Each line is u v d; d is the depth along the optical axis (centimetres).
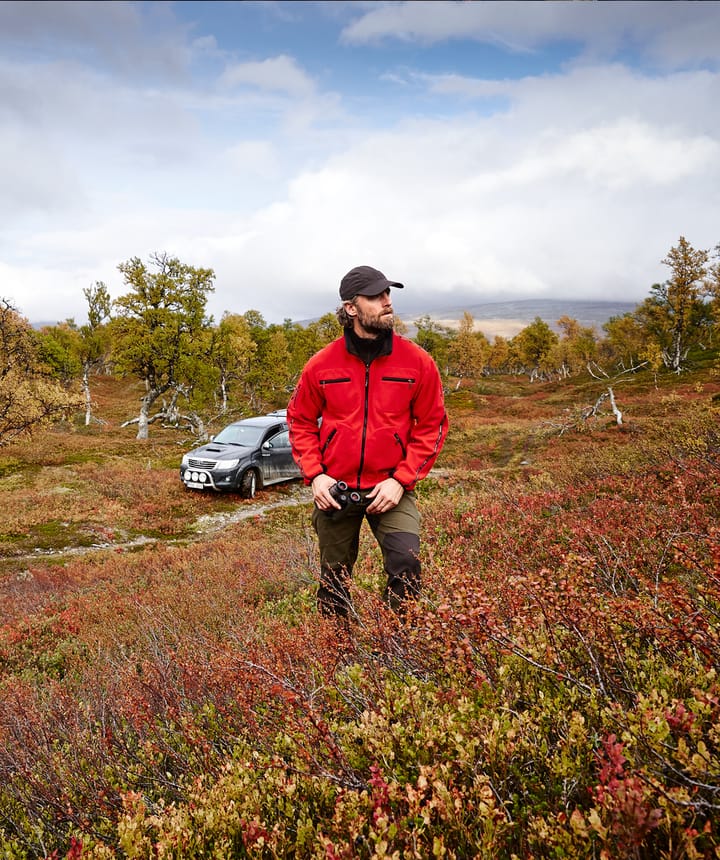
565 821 108
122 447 2831
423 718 155
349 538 291
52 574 891
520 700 168
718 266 5359
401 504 279
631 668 172
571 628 177
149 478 1734
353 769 153
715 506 406
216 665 249
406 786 119
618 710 138
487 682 166
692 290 5616
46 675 473
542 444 2359
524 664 178
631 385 5309
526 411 4675
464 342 8606
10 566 1029
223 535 1170
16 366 2312
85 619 626
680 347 5816
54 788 224
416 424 279
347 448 272
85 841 159
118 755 243
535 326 9500
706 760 114
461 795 119
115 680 336
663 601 202
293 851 138
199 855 145
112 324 3531
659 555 274
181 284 3522
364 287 253
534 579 187
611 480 705
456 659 177
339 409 271
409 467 267
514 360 11275
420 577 263
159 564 853
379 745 146
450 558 319
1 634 598
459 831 121
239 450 1527
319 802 152
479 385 8069
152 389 3562
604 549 298
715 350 6281
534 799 131
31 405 2197
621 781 103
